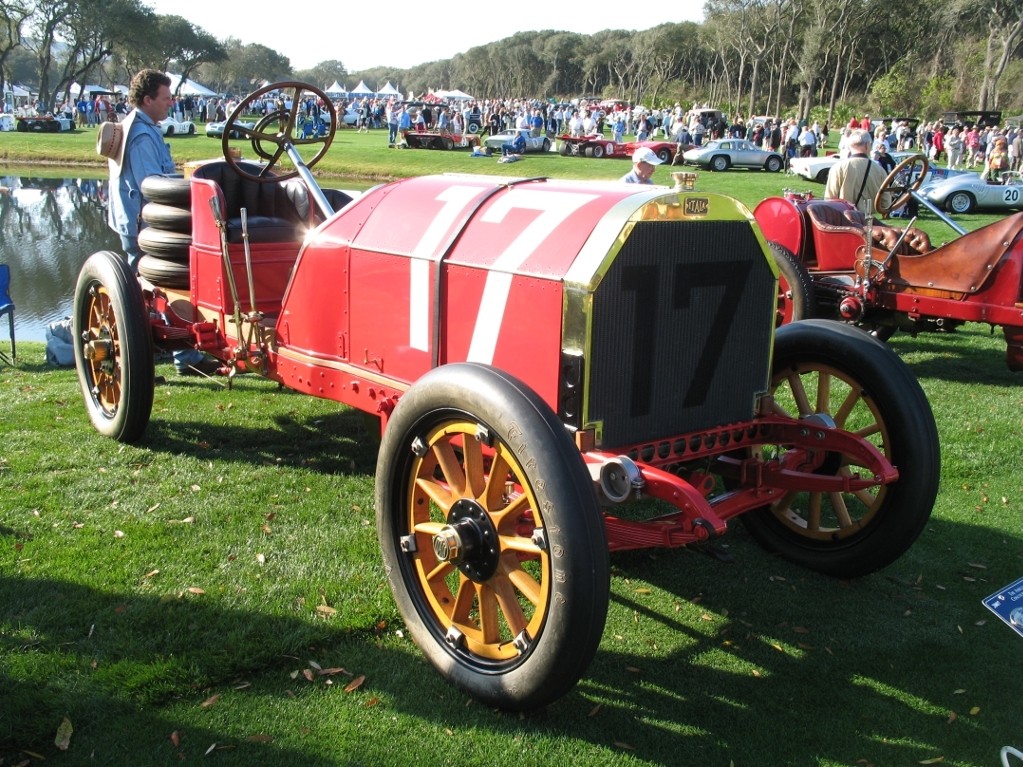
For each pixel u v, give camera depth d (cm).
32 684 262
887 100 5625
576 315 274
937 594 348
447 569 279
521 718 261
